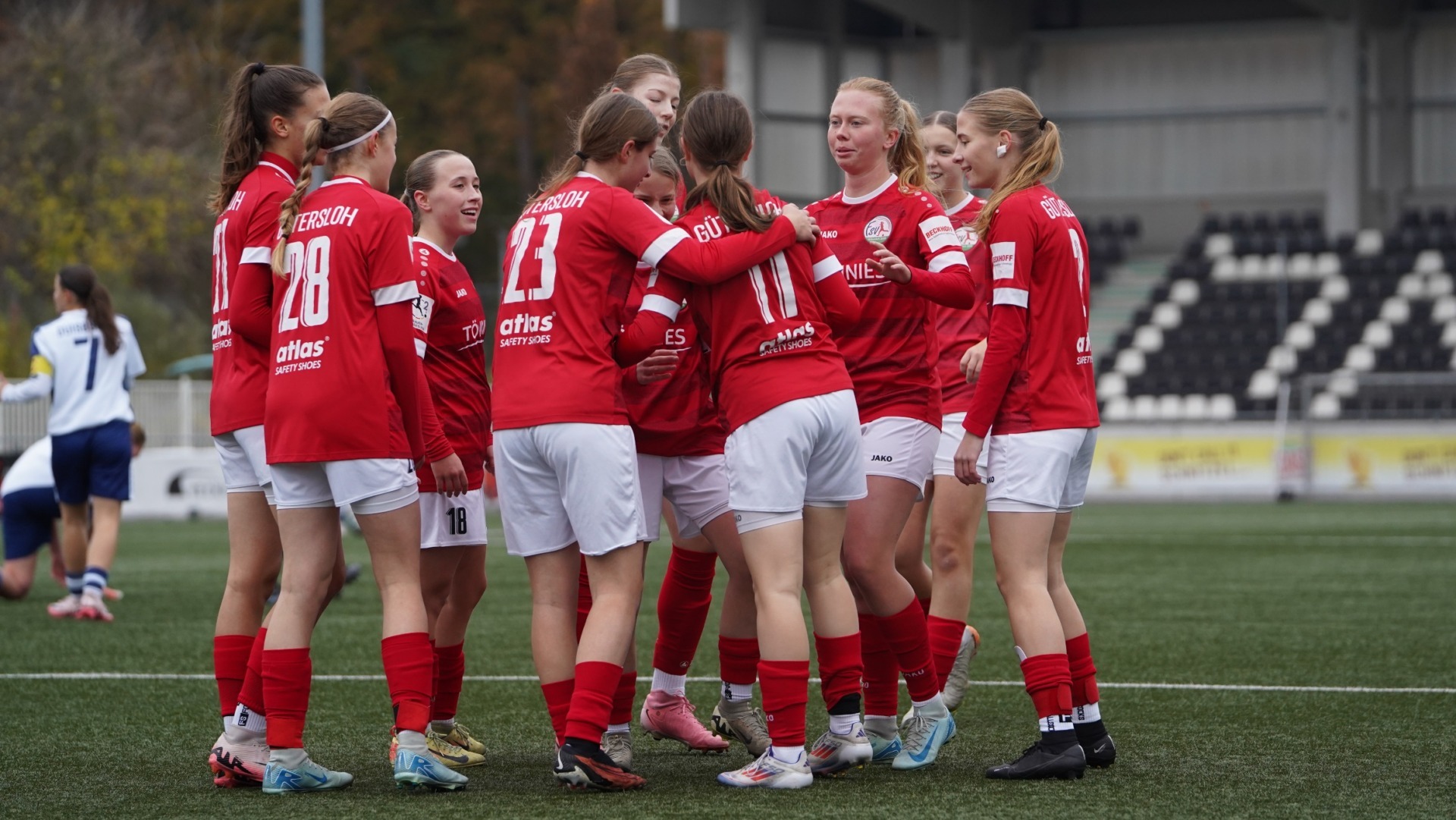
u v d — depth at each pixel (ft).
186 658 86.84
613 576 53.26
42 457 118.83
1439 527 183.62
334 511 54.19
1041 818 47.80
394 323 52.90
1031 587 55.11
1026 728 65.62
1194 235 334.44
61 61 357.41
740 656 61.93
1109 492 256.73
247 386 56.13
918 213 58.44
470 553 61.11
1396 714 67.41
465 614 61.11
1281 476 246.68
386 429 53.16
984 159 57.82
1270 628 97.55
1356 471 246.06
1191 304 313.94
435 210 61.62
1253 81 330.34
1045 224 55.21
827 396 53.52
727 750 63.05
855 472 54.49
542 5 491.72
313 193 54.13
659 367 56.65
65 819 48.70
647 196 63.31
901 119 59.57
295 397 52.70
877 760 58.65
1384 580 127.13
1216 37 331.98
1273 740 61.41
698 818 47.67
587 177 54.65
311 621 53.93
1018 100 57.72
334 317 52.60
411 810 49.37
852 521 57.62
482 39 484.33
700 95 55.31
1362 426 245.86
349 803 50.70
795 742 53.01
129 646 92.38
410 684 52.85
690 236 52.75
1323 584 124.77
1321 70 325.21
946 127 72.79
